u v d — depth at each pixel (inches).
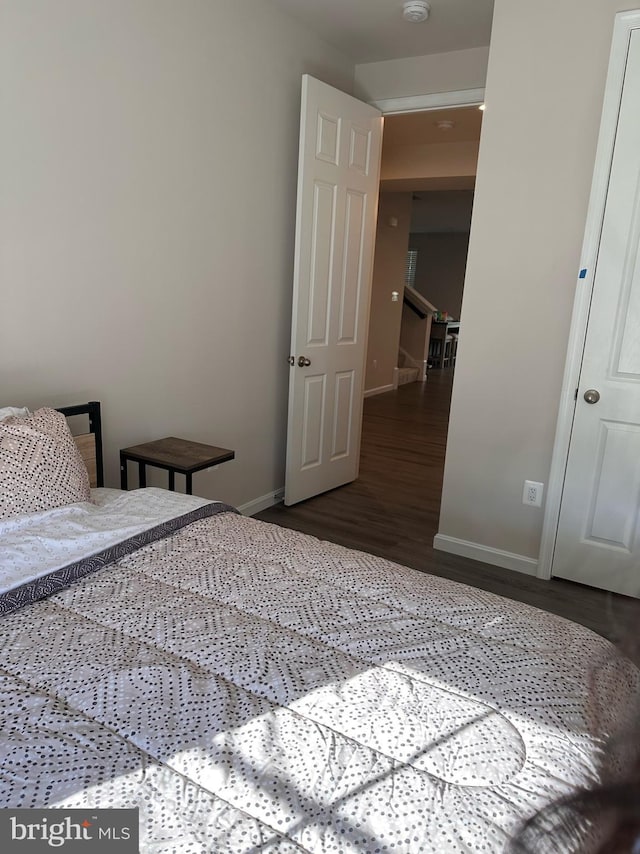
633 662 28.6
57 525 65.0
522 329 107.3
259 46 115.9
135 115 92.7
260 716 38.6
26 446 68.7
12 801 31.9
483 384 112.7
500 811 31.8
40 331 83.7
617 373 99.0
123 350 97.5
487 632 50.4
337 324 143.9
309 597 54.7
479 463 115.5
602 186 95.3
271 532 70.1
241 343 124.8
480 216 108.0
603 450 102.1
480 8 114.2
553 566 110.2
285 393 141.9
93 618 50.3
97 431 90.4
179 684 41.6
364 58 142.4
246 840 29.9
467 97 135.9
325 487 152.3
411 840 30.1
